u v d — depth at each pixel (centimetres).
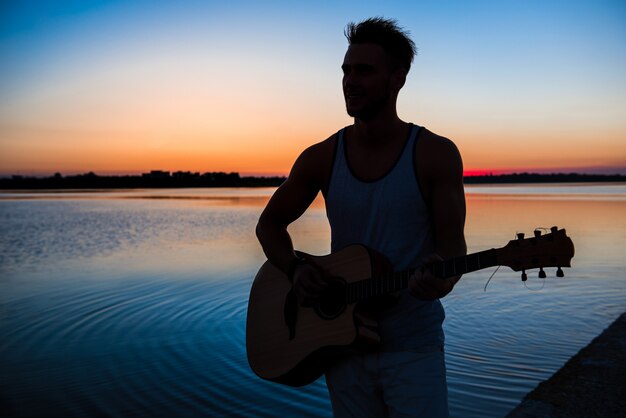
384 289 169
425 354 170
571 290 673
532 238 146
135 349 480
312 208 2889
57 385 396
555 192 5950
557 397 322
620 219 1730
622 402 309
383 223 173
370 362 176
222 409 355
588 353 404
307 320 195
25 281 804
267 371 207
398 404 170
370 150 177
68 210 2853
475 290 687
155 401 364
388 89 171
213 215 2359
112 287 754
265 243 208
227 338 516
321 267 188
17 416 338
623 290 666
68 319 585
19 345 493
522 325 518
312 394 384
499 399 342
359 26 174
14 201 4347
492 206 2608
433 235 173
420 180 168
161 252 1127
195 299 676
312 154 196
